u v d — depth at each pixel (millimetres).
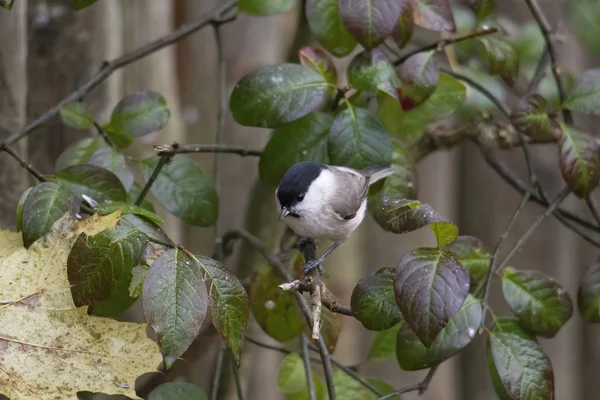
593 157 5914
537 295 5461
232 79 9719
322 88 5836
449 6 5938
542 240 11211
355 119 5742
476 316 5156
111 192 5301
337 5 6074
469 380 11461
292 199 6688
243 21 9703
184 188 6242
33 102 7336
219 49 6922
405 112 6656
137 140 8094
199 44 9539
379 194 6465
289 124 6234
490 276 5383
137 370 4742
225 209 9812
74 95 6031
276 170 6441
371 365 10891
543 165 11156
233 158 9836
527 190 6547
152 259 4723
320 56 6098
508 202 11297
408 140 7184
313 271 6816
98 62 7656
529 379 5055
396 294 4496
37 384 4609
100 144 6273
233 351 4480
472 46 7477
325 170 7176
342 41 6156
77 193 5195
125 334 4793
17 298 4703
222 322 4492
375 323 4949
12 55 6949
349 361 10742
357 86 5754
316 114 6289
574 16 8227
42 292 4727
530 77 8062
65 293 4742
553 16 10766
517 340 5191
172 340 4277
